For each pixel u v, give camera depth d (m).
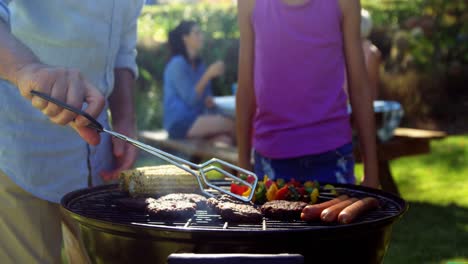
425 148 5.15
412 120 9.09
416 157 7.25
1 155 2.03
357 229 1.50
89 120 1.57
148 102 8.36
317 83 2.49
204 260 1.38
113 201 1.89
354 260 1.57
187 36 5.89
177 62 5.87
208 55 8.52
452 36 8.98
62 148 2.13
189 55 5.93
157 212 1.64
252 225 1.62
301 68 2.49
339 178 2.52
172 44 5.93
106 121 2.32
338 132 2.51
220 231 1.42
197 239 1.45
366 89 2.59
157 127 8.30
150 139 6.13
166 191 1.91
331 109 2.49
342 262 1.54
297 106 2.51
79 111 1.55
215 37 8.55
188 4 9.35
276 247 1.46
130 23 2.41
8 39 1.65
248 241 1.44
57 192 2.14
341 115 2.52
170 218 1.64
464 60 9.32
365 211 1.74
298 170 2.54
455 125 8.95
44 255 2.18
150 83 8.49
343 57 2.59
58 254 2.26
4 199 2.06
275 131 2.55
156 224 1.62
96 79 2.21
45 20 2.04
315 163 2.51
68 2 2.03
